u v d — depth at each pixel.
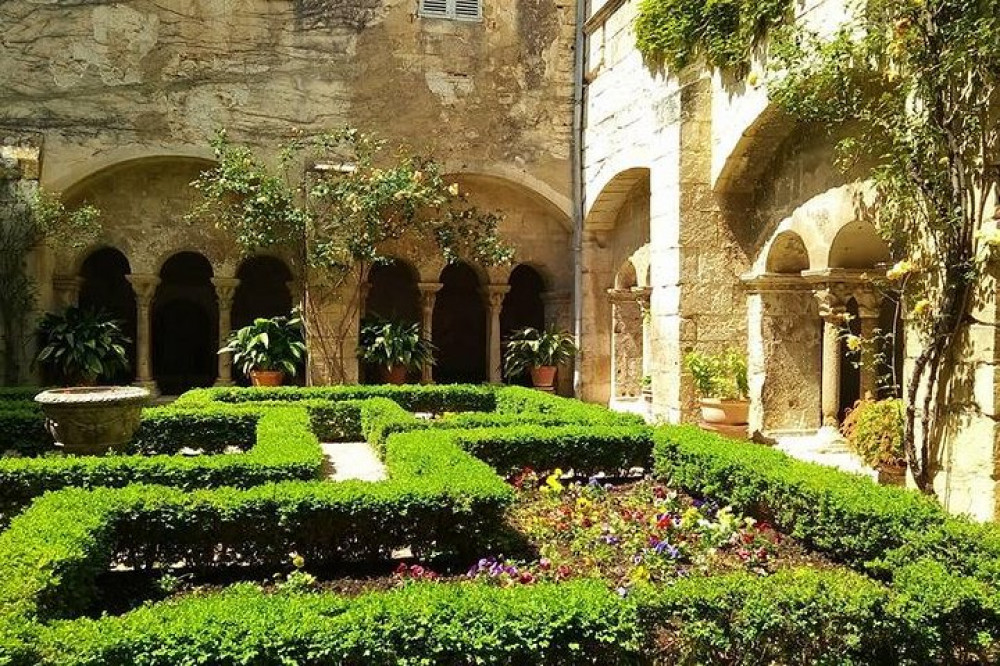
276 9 12.70
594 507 5.98
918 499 4.79
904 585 3.67
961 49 5.34
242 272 17.12
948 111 5.62
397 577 4.55
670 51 9.65
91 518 4.21
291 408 8.52
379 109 12.98
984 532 4.14
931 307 5.98
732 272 9.48
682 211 9.39
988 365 5.51
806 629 3.37
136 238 12.92
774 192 9.01
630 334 13.05
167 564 4.70
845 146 6.68
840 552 4.90
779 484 5.39
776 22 7.97
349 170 12.27
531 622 3.18
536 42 13.48
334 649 3.01
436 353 17.89
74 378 12.32
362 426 9.34
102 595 4.35
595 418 7.85
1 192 11.49
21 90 11.96
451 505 4.88
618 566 4.72
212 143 12.03
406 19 13.07
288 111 12.74
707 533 5.18
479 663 3.08
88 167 12.14
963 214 5.59
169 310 17.02
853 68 6.62
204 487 5.60
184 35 12.42
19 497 5.46
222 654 2.90
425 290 13.72
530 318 17.89
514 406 10.07
